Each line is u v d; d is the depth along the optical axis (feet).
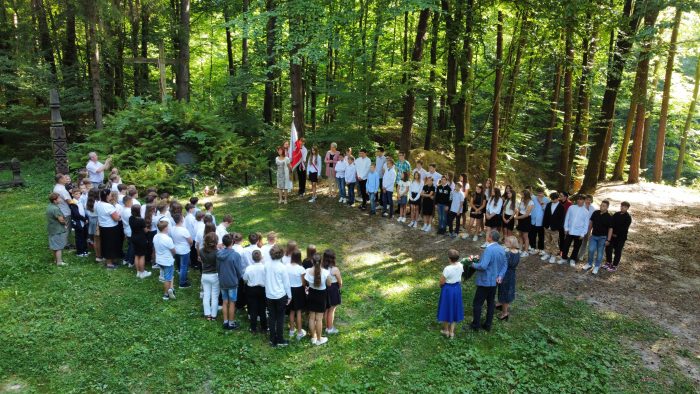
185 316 27.55
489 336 27.02
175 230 30.12
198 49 90.17
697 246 40.98
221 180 52.42
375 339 26.43
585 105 62.13
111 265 32.73
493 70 61.72
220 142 55.36
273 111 78.43
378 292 31.71
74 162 51.52
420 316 28.91
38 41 63.46
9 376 22.20
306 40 48.98
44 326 25.64
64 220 32.35
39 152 60.75
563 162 64.95
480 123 87.76
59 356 23.48
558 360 24.85
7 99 58.75
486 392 22.59
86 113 66.49
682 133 80.74
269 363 23.99
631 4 49.26
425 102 82.12
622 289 32.73
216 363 23.73
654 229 45.98
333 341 26.11
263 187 54.13
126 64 71.56
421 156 66.54
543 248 38.34
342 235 41.37
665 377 23.72
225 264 25.70
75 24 69.62
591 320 28.66
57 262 32.50
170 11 69.92
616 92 53.26
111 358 23.65
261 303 25.94
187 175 52.70
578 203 35.58
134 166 50.67
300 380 22.85
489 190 40.09
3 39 60.44
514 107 65.05
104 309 27.61
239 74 66.44
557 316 29.07
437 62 67.72
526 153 82.33
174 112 55.88
